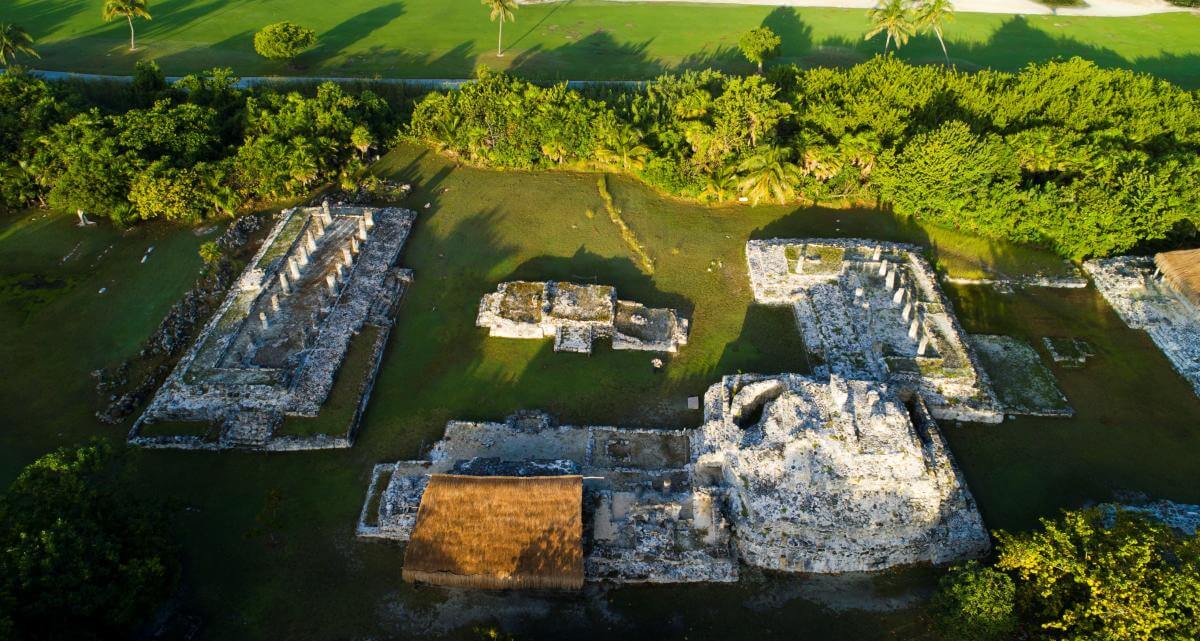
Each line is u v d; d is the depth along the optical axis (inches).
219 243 2561.5
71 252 2568.9
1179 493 1827.0
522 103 2970.0
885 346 2127.2
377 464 1862.7
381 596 1603.1
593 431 1941.4
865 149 2684.5
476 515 1573.6
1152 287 2395.4
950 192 2551.7
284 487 1815.9
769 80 3319.4
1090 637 1300.4
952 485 1686.8
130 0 4067.4
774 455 1667.1
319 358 2087.8
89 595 1298.0
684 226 2723.9
